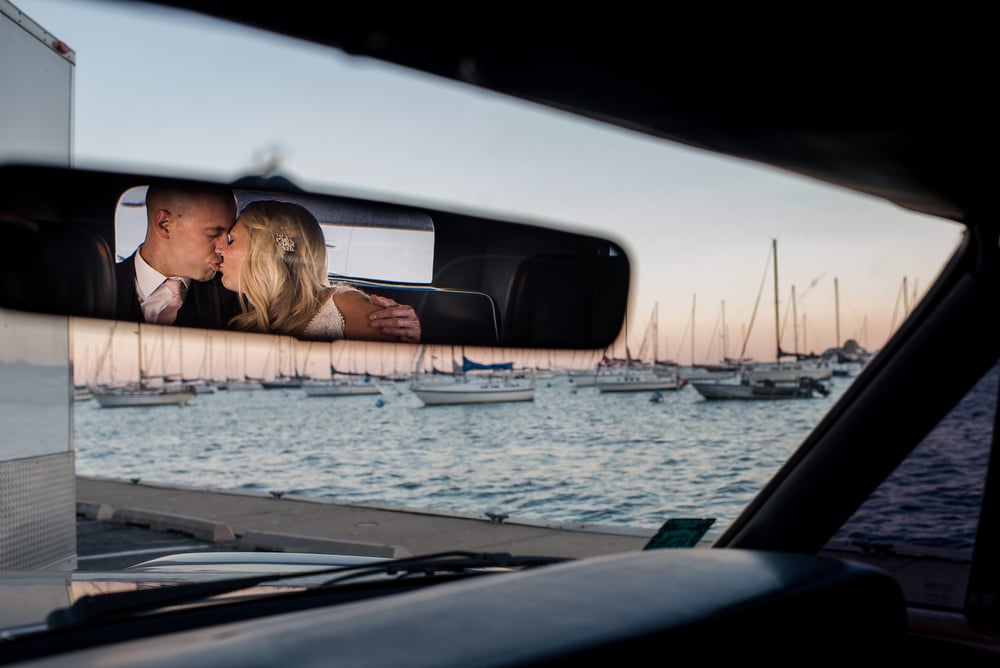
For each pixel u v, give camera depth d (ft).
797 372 160.04
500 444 108.37
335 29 3.51
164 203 4.58
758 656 4.17
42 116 16.52
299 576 6.88
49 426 17.78
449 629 3.72
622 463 73.26
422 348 5.65
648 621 3.92
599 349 6.37
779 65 4.50
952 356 11.11
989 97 5.00
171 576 7.16
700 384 168.04
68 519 18.45
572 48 4.08
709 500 49.75
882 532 15.16
